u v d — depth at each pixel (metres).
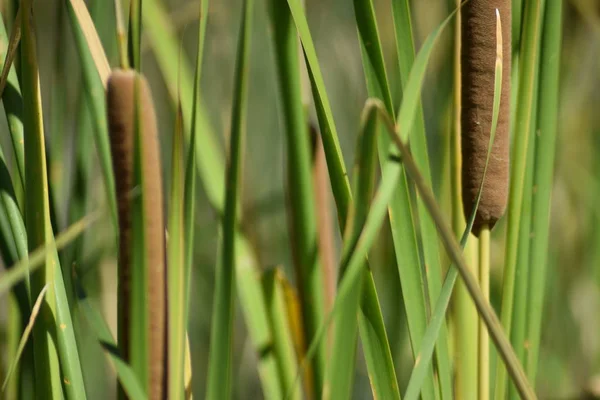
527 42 1.05
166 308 1.00
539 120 1.08
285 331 1.11
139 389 0.97
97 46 1.04
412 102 0.96
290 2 0.99
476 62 1.00
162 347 0.99
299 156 1.07
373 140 0.95
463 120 1.01
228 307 0.99
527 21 1.05
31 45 1.00
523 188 1.08
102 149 1.06
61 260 1.12
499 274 1.63
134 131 0.97
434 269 1.04
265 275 1.12
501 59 0.99
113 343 0.98
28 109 1.00
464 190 1.02
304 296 1.08
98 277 1.43
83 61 1.07
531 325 1.09
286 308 1.11
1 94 1.02
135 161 0.97
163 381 0.99
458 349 1.06
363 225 0.96
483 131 1.01
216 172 1.10
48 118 1.31
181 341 0.99
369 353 1.02
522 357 1.08
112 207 1.06
